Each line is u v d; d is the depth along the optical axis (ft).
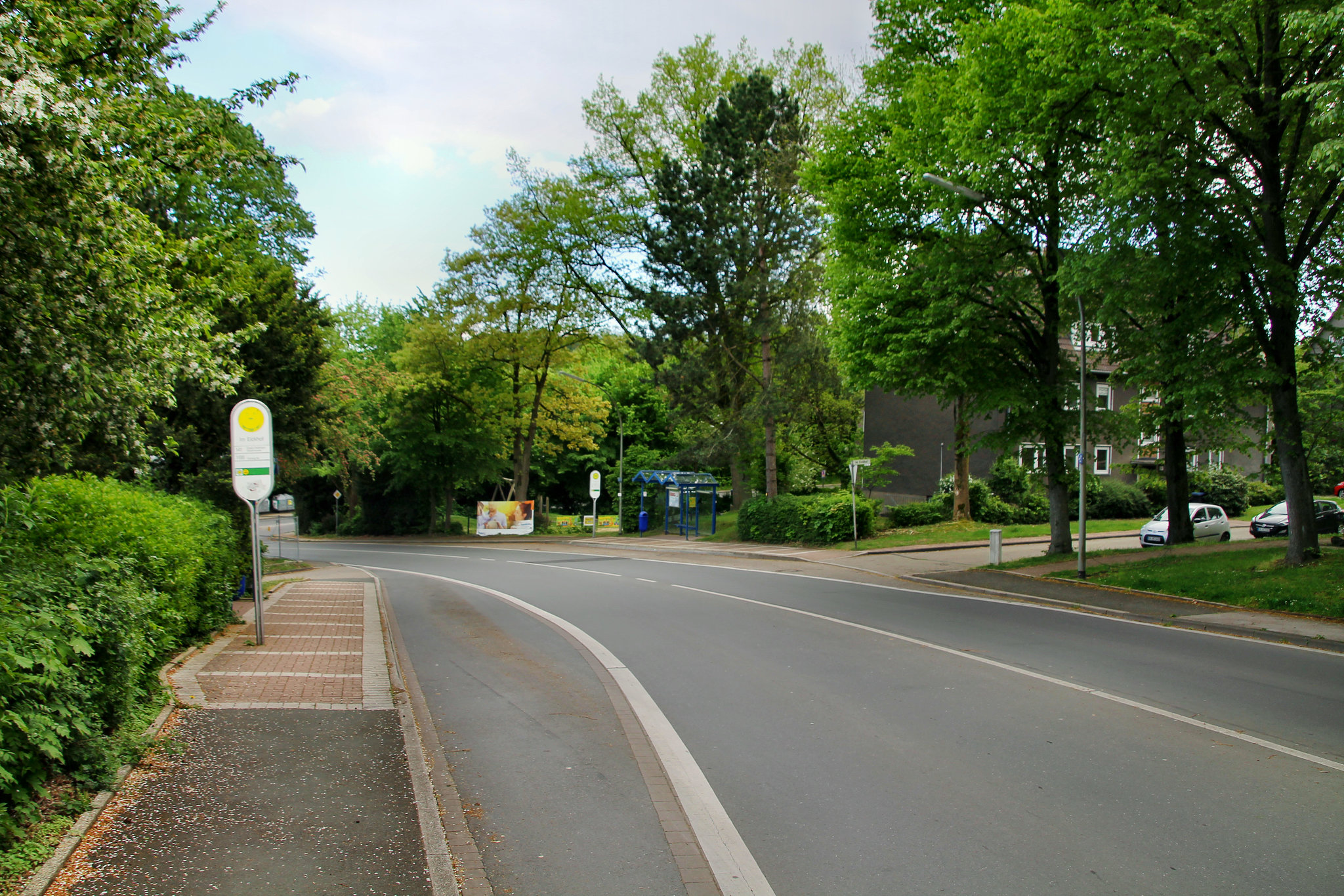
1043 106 55.52
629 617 47.75
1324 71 47.29
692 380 111.04
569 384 157.69
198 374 22.85
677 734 23.68
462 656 35.86
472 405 156.97
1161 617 45.85
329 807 16.33
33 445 18.20
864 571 77.51
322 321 58.80
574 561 97.66
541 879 14.49
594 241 128.88
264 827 15.23
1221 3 46.14
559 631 42.75
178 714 22.21
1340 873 14.71
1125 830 16.66
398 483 160.56
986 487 125.49
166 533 26.99
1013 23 56.34
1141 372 58.34
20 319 16.26
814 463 135.13
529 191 131.23
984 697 27.91
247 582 53.93
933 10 72.79
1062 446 74.23
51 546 20.90
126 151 19.29
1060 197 63.72
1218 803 18.19
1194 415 54.19
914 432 146.41
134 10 19.24
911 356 65.92
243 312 49.80
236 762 18.71
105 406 19.16
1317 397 86.69
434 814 16.15
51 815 14.61
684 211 105.81
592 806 18.07
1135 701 27.32
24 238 15.70
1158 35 46.96
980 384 68.69
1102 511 135.64
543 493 229.45
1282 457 53.88
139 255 19.06
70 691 15.47
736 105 105.19
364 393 118.21
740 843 16.14
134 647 18.56
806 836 16.48
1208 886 14.23
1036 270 68.08
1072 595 55.11
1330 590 45.91
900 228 72.49
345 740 20.66
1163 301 53.21
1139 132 50.31
